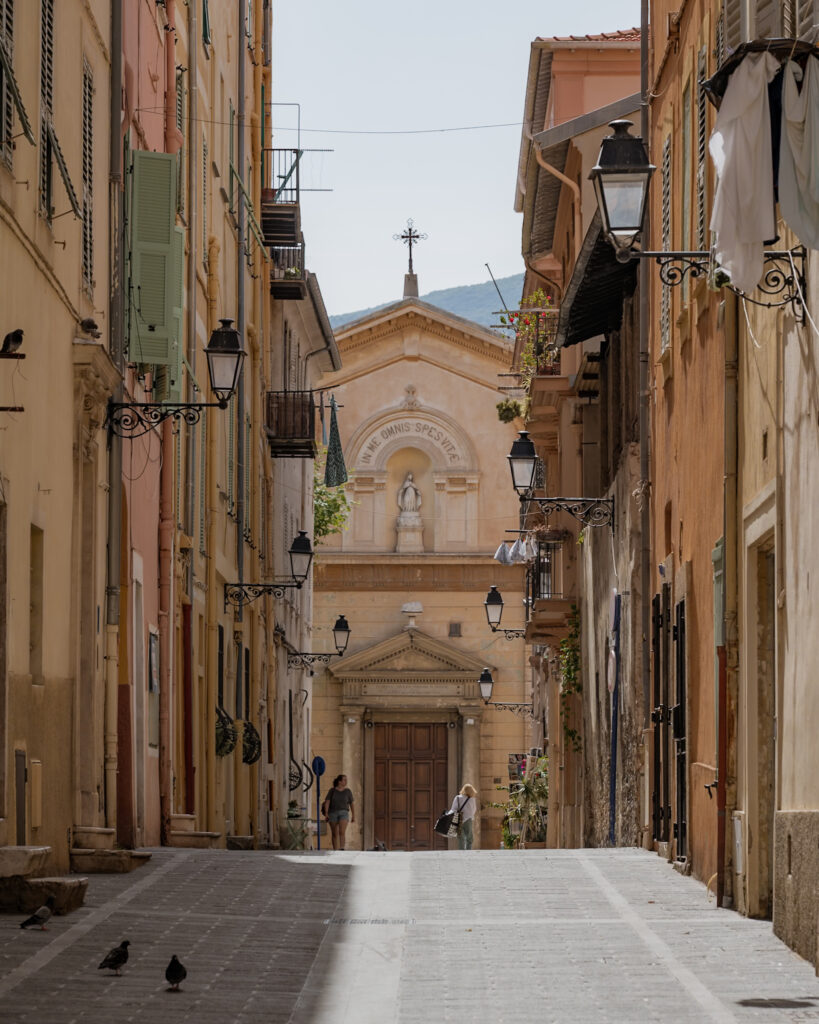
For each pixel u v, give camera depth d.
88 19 18.94
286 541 46.91
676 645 19.91
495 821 60.69
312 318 48.31
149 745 23.77
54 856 16.64
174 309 21.83
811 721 12.30
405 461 63.19
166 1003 10.04
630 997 10.43
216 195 32.56
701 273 17.75
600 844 30.58
